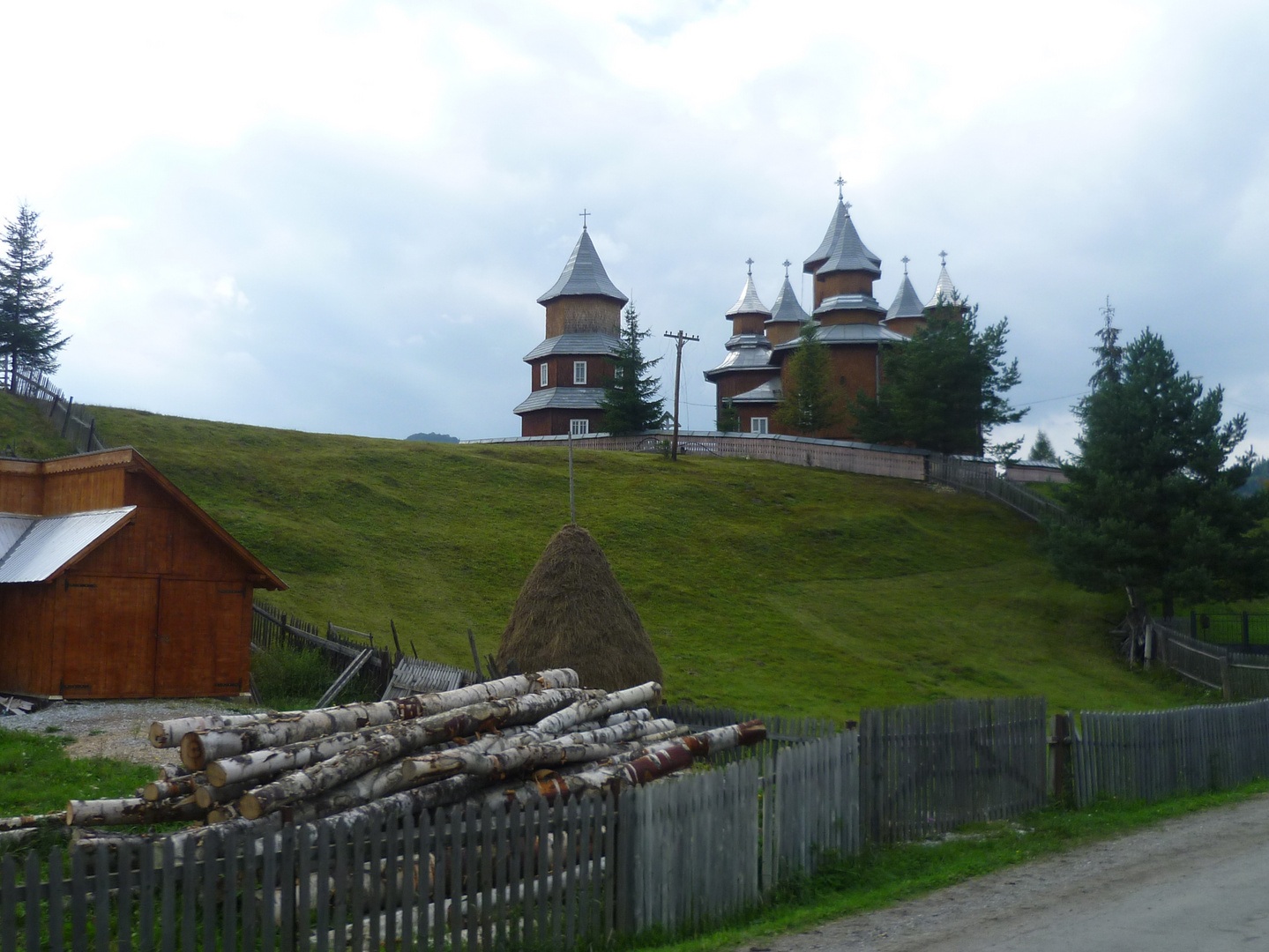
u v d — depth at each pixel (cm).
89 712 1964
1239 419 3788
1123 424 3844
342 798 862
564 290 7731
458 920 743
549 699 1137
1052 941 794
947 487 5762
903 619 3828
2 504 2448
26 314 7050
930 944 807
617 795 948
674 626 3453
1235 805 1457
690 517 4669
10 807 1166
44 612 2136
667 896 888
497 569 3822
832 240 9019
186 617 2245
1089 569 3741
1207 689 3297
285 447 4809
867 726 1162
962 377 6153
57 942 608
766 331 9012
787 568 4238
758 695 2778
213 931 651
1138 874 1020
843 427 7169
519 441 6775
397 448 5119
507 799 930
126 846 642
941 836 1223
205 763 859
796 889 1014
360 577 3497
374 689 2206
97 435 4225
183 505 2244
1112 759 1464
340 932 693
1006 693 3139
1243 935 789
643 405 6681
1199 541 3541
